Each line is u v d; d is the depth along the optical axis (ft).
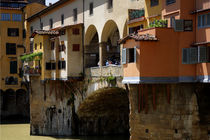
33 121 166.50
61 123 158.40
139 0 105.91
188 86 80.69
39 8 220.64
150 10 96.37
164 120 81.56
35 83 165.68
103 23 127.44
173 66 79.97
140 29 93.86
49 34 155.02
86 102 143.74
